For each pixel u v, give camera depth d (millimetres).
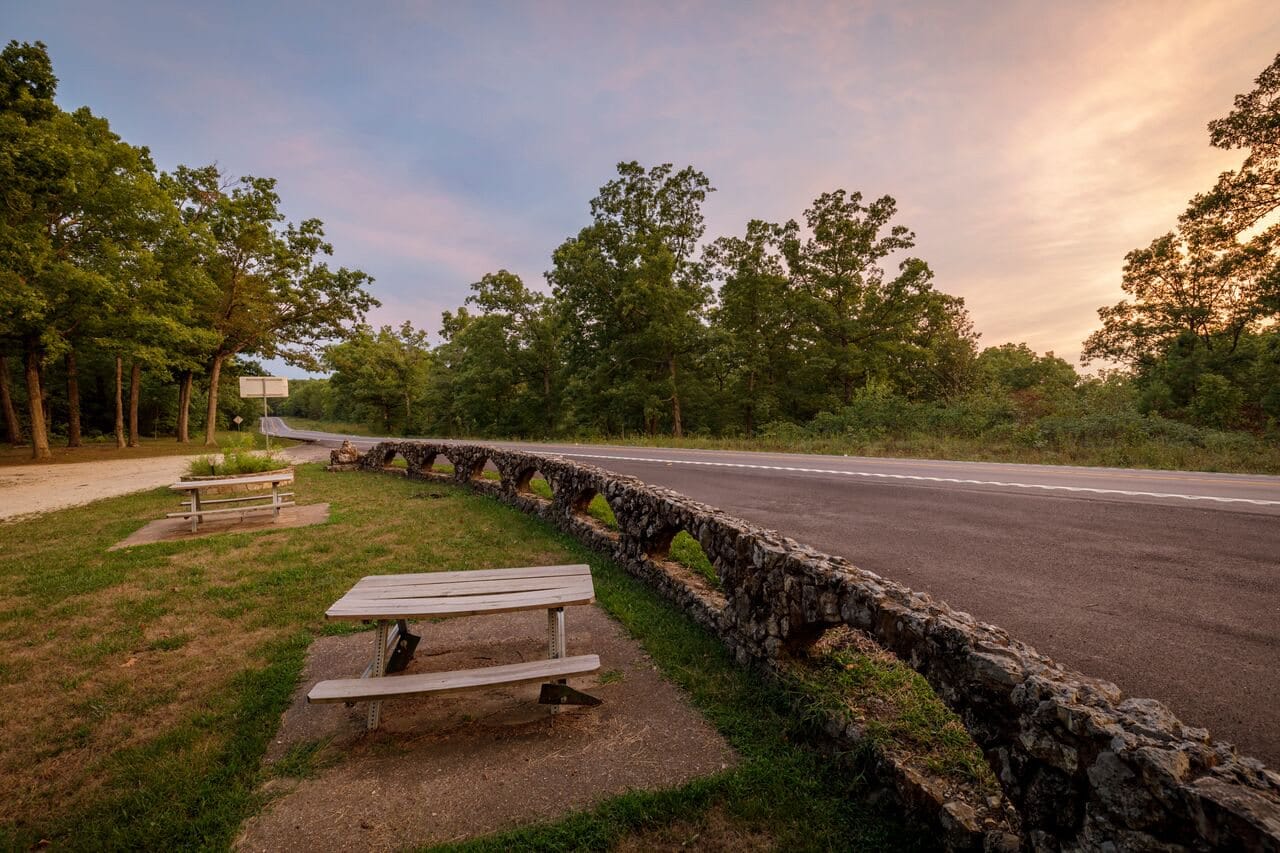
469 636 4023
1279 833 1142
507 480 9273
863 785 2283
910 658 2227
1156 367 29547
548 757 2576
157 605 4582
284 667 3486
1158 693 2854
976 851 1840
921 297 31266
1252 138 19109
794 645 3059
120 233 21922
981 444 17609
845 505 7984
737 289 34125
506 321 42688
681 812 2178
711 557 3881
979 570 4926
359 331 32688
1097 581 4570
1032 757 1708
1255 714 2654
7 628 4148
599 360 36469
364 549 6246
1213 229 21781
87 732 2836
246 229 27234
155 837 2104
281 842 2062
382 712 3006
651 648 3668
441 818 2176
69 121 19734
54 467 18203
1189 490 8570
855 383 34594
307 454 21828
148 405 44719
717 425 37281
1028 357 47656
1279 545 5449
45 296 18312
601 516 7312
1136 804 1406
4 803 2332
